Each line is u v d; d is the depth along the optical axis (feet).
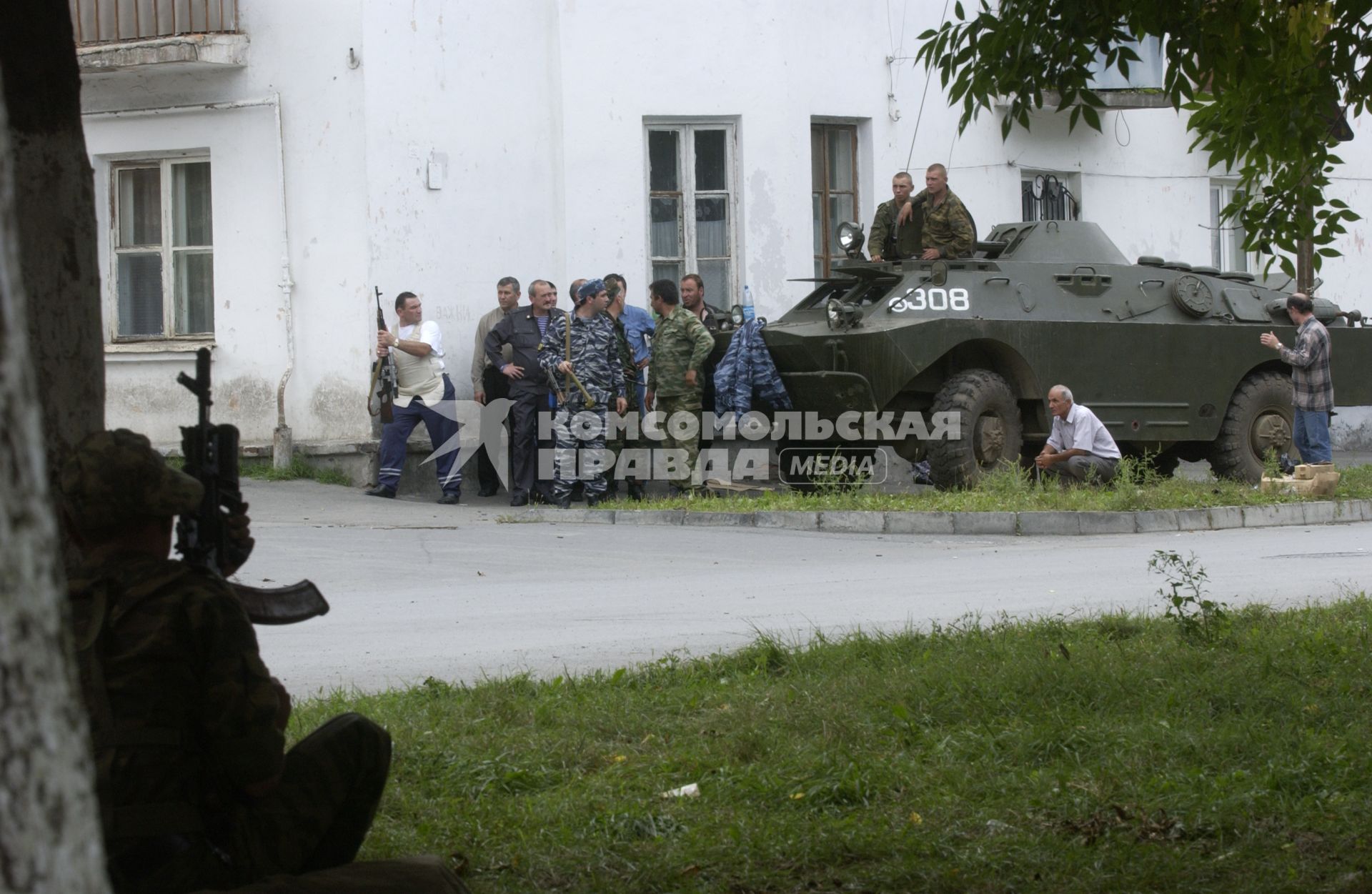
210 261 118.73
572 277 122.83
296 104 114.62
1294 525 101.60
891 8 136.46
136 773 20.74
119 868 20.38
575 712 42.83
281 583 73.31
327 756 23.91
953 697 43.60
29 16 31.45
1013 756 38.42
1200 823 32.73
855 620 61.41
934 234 112.78
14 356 10.05
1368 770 36.52
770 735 40.32
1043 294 110.73
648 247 126.21
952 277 107.45
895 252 116.06
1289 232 59.77
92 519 21.68
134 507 21.66
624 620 62.64
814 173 135.54
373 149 112.98
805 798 35.04
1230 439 119.03
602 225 123.65
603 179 123.44
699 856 30.94
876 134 136.46
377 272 113.39
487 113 118.73
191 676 21.35
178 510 21.90
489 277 119.14
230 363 117.19
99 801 20.39
